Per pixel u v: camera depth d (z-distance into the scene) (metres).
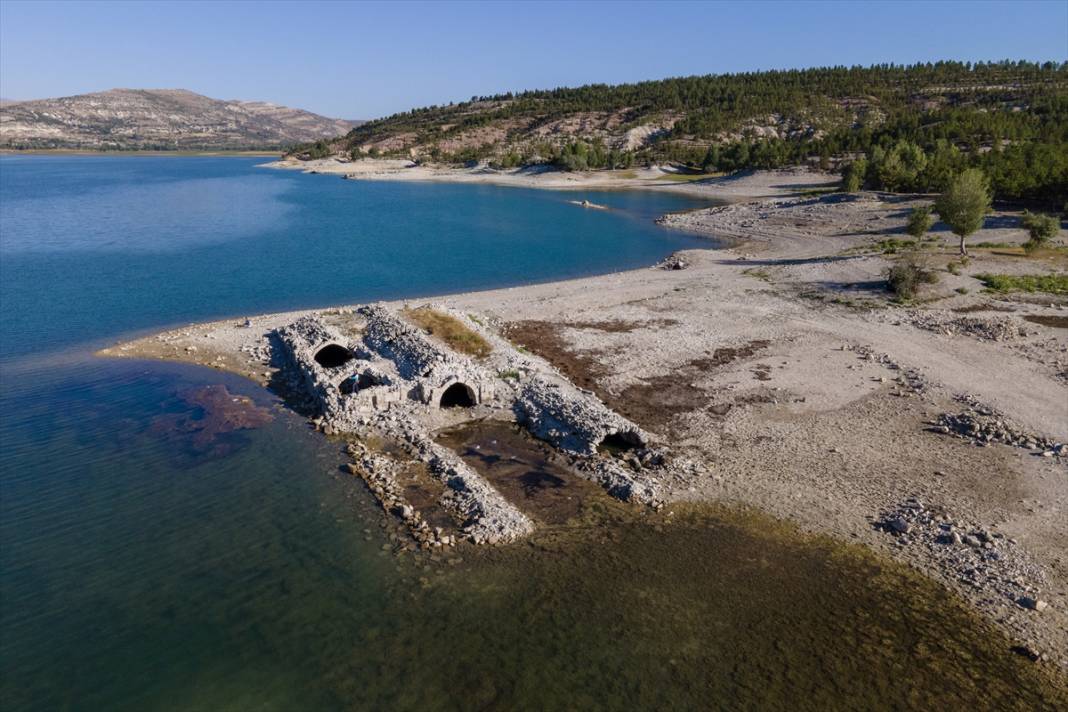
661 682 22.84
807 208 122.44
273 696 22.14
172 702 21.89
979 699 22.30
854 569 28.42
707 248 104.00
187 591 26.88
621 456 37.84
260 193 187.75
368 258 95.81
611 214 143.75
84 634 24.62
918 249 82.94
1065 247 81.31
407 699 22.06
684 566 28.59
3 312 66.38
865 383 47.41
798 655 24.05
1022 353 51.81
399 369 46.50
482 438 39.88
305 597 26.61
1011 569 28.05
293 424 41.16
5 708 21.53
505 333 59.81
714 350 54.88
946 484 34.53
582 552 29.44
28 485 34.06
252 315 66.94
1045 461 36.38
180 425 40.66
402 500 32.94
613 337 58.69
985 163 121.81
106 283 79.06
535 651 24.08
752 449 38.44
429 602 26.39
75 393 45.66
